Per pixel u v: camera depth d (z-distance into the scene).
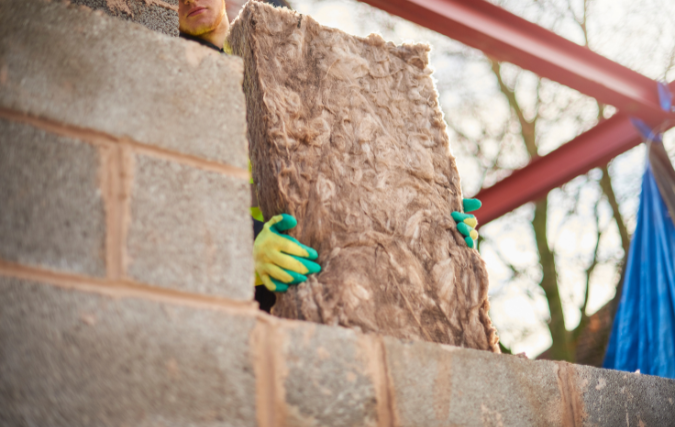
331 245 1.97
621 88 4.88
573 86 4.88
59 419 1.17
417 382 1.65
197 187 1.50
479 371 1.79
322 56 2.19
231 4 4.11
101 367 1.24
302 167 2.02
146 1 2.67
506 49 4.61
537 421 1.85
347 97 2.18
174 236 1.42
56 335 1.22
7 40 1.38
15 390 1.15
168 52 1.59
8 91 1.34
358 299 1.90
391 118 2.24
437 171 2.27
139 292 1.34
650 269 4.36
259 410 1.39
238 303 1.45
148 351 1.30
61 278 1.27
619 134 5.24
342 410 1.50
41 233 1.28
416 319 1.97
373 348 1.62
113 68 1.49
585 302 7.52
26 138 1.33
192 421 1.29
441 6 4.41
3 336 1.17
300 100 2.09
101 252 1.33
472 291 2.13
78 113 1.41
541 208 7.71
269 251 1.90
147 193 1.43
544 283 7.59
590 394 2.01
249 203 1.56
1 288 1.20
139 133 1.46
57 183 1.33
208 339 1.38
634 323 4.19
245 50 2.13
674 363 3.82
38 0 1.45
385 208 2.09
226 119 1.61
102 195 1.37
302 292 1.87
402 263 2.03
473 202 2.33
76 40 1.46
